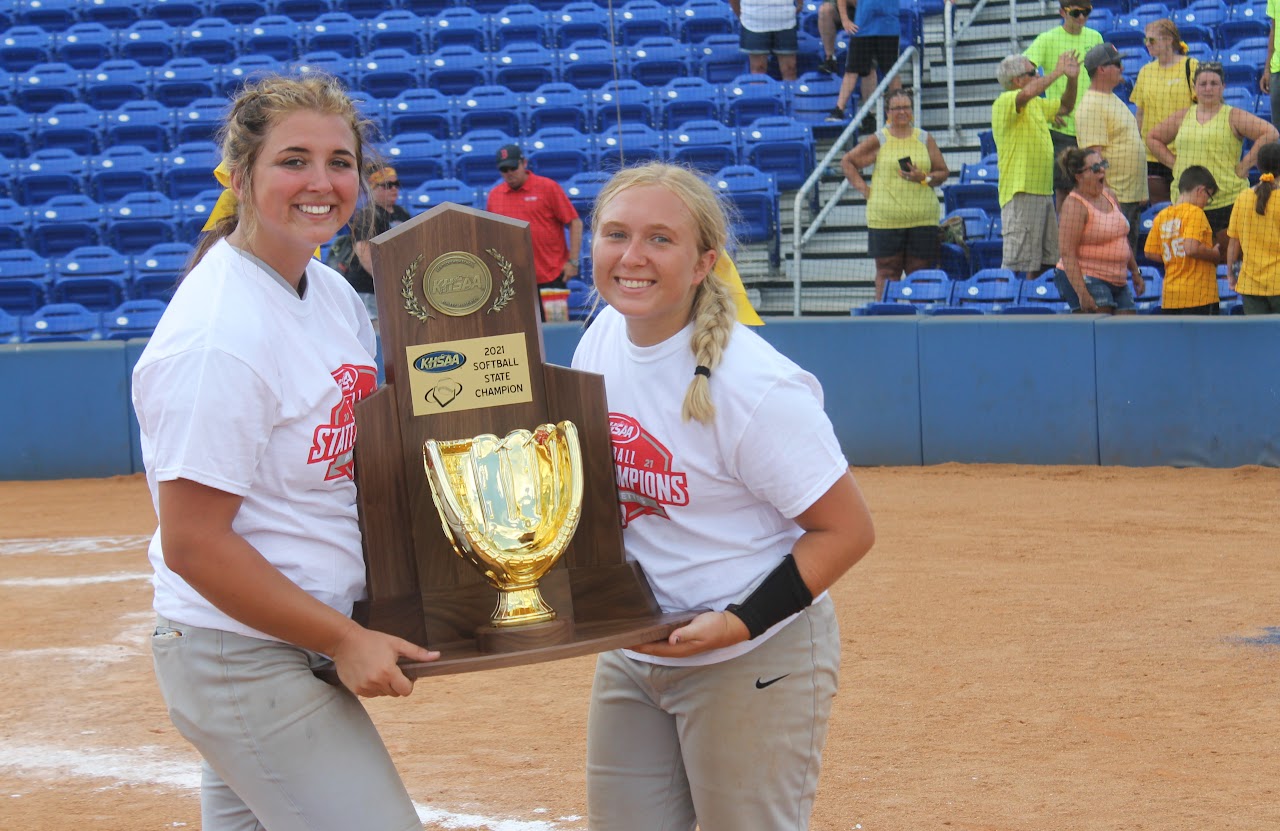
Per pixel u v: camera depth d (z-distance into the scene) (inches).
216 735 84.6
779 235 464.4
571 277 404.5
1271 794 139.6
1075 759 151.6
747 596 87.9
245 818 97.7
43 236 510.9
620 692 97.7
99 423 393.7
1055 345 342.0
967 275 418.9
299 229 84.4
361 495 89.3
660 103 522.0
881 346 358.9
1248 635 197.5
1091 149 349.4
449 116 536.4
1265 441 322.0
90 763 164.1
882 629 207.6
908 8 494.3
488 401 92.7
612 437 93.8
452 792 148.8
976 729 162.4
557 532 88.5
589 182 478.6
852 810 138.6
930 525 284.2
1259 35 481.4
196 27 609.6
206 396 79.5
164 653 86.5
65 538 309.4
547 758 159.2
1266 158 328.5
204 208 509.0
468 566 92.8
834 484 88.1
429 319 91.6
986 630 205.2
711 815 94.0
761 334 369.4
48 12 634.2
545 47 588.7
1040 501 303.9
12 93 583.5
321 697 85.3
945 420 354.6
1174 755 151.7
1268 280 334.0
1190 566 241.0
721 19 579.2
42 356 391.5
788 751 92.7
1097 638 198.8
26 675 201.6
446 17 597.3
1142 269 383.6
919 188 402.9
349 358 90.4
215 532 80.0
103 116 558.9
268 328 83.7
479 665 82.0
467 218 91.9
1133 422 335.6
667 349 90.8
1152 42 397.4
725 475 90.2
